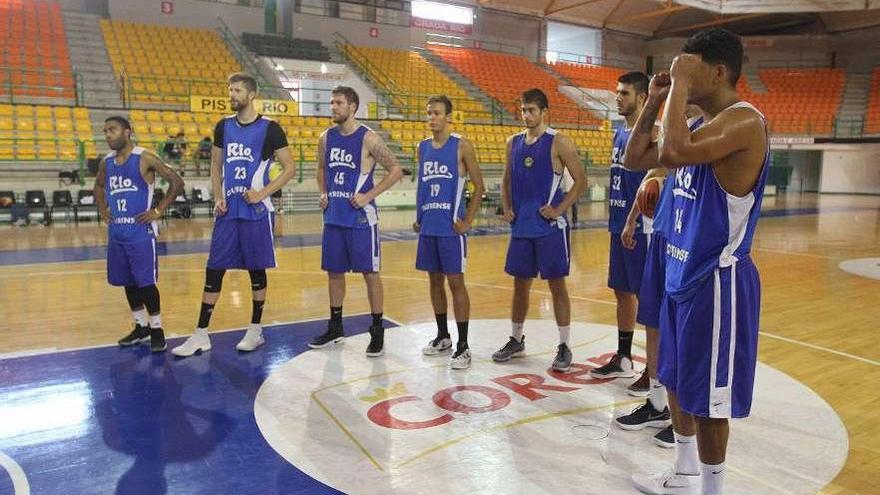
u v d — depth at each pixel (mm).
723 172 1992
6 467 2693
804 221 14758
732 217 2008
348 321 5312
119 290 6305
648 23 27516
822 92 25969
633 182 3719
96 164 11875
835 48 27125
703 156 1893
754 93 26438
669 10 22906
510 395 3641
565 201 3953
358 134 4324
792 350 4613
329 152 4379
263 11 19734
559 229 4008
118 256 4320
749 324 2082
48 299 5883
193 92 16172
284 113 15953
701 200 2059
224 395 3570
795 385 3848
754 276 2111
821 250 10047
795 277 7664
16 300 5828
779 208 18500
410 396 3596
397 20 22328
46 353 4289
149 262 4312
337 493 2506
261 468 2709
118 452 2848
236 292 6348
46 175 12359
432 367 4125
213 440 2984
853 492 2557
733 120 1931
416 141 17734
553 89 24188
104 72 15562
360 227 4305
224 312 5539
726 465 2791
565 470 2744
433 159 4188
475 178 4191
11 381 3742
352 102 4289
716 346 2057
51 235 10133
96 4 18031
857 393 3713
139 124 14312
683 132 1880
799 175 26781
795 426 3223
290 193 15234
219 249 4324
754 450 2941
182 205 12891
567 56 28562
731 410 2084
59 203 11500
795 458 2861
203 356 4285
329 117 16641
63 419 3209
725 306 2045
